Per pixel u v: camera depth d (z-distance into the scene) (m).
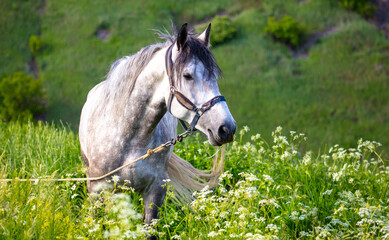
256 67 41.31
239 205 5.84
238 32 45.34
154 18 47.91
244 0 50.59
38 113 36.25
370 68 41.31
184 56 4.52
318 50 43.69
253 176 5.62
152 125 5.14
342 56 42.88
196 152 8.52
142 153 5.27
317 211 5.83
